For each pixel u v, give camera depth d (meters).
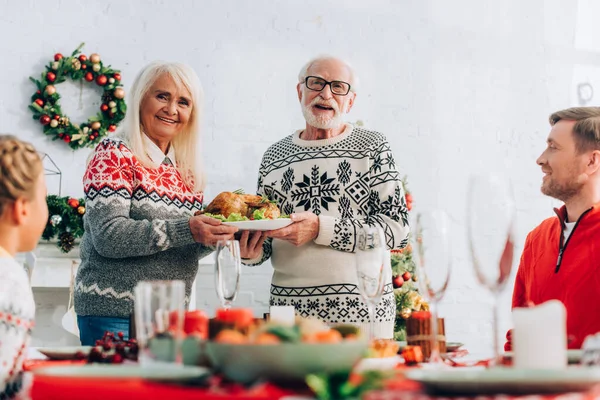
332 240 1.90
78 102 3.29
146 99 1.92
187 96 1.95
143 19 3.41
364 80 3.71
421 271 1.12
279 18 3.61
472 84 3.88
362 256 1.25
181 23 3.46
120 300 1.82
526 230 3.86
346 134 2.08
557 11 4.03
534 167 3.92
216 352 0.86
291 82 3.59
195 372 0.85
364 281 1.24
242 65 3.53
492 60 3.92
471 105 3.87
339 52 3.69
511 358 1.14
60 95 3.27
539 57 3.99
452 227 3.75
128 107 1.94
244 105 3.51
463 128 3.84
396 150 3.72
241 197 1.96
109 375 0.87
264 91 3.54
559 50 4.02
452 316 3.68
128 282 1.83
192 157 2.01
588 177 1.79
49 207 2.98
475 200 1.01
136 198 1.88
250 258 1.93
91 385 0.79
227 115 3.48
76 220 3.01
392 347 1.22
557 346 0.91
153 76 1.93
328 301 1.93
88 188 1.84
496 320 0.98
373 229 1.25
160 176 1.93
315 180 2.02
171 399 0.75
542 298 1.76
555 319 0.92
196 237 1.80
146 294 0.92
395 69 3.76
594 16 4.06
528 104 3.95
